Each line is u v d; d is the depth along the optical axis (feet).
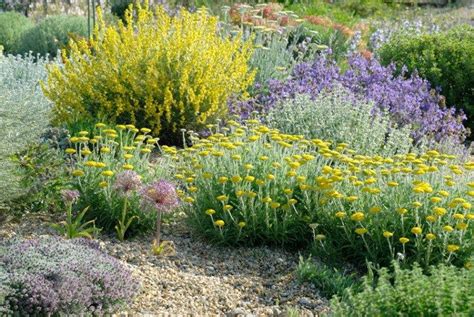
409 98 27.73
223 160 19.17
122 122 26.00
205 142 20.01
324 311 14.56
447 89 33.55
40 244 15.24
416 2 72.84
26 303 13.14
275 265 17.33
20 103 19.63
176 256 17.38
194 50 26.48
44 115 20.79
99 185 18.20
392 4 72.54
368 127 24.06
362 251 17.21
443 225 16.90
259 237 18.25
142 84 25.90
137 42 26.37
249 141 20.13
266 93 28.96
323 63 30.50
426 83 30.71
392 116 26.94
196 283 15.93
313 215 17.97
